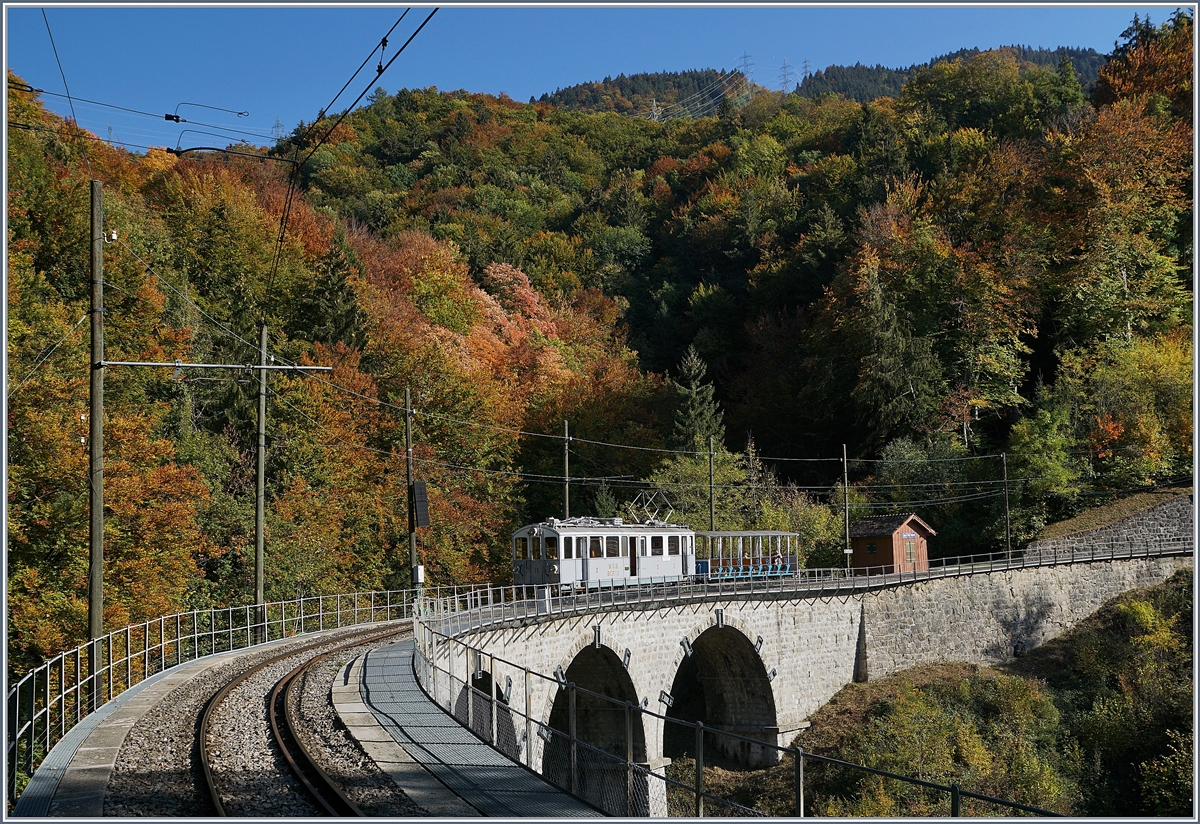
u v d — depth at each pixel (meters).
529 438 74.00
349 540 50.34
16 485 30.53
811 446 81.44
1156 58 86.19
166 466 35.28
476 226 108.44
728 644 46.34
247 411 50.66
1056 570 57.16
